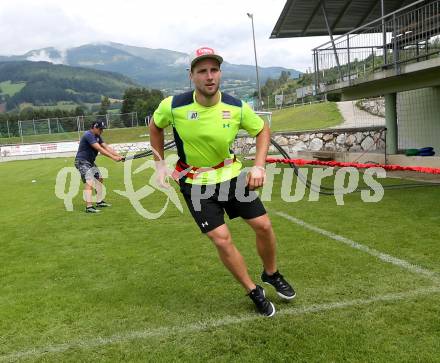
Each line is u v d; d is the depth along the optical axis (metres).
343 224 6.16
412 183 9.25
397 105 14.40
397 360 2.76
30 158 35.03
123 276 4.58
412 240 5.19
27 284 4.48
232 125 3.33
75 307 3.83
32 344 3.22
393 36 10.98
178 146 3.44
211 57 3.12
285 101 65.38
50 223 7.50
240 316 3.48
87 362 2.96
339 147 19.28
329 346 2.96
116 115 43.62
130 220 7.39
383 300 3.62
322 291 3.87
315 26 15.11
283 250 5.09
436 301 3.55
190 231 6.38
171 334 3.26
